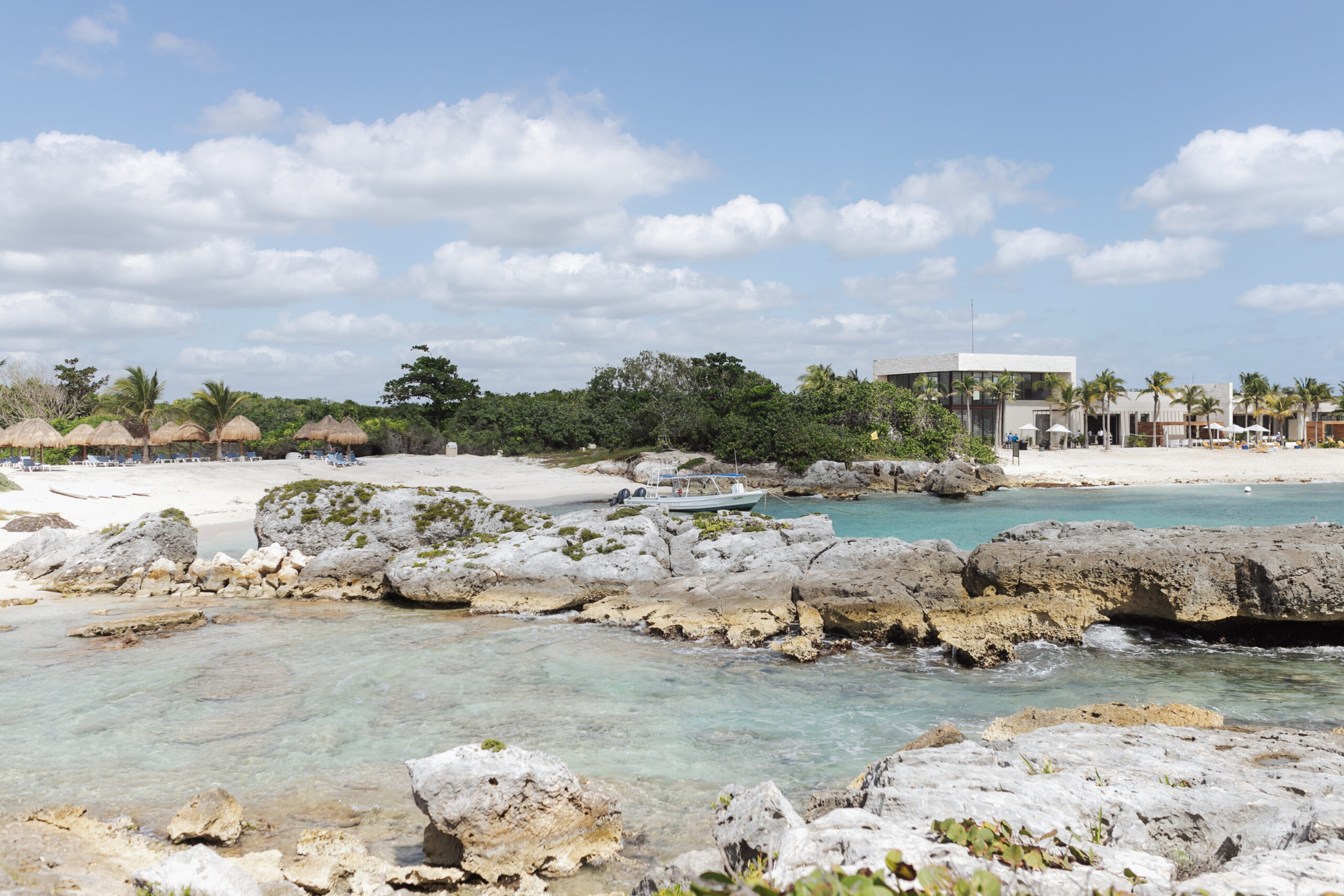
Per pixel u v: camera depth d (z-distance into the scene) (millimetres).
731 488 49219
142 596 22781
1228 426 85500
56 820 8539
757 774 10516
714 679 14945
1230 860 5105
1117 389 79438
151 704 13227
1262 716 12625
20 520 30156
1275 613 16297
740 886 3088
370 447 69812
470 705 13352
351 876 7664
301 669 15414
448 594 21500
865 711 13133
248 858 7766
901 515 42469
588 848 8266
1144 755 7910
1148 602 17188
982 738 10867
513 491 52625
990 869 4375
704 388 81812
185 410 58969
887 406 65438
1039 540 20000
